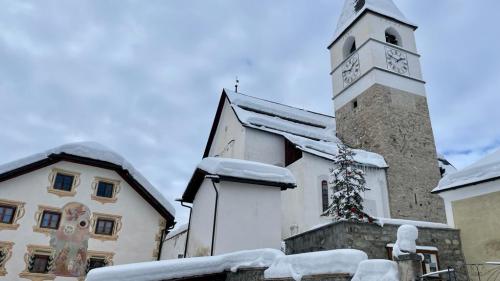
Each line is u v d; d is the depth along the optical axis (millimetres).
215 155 32938
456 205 12062
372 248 10047
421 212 27609
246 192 14531
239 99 31812
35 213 16031
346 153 20938
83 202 17000
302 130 29922
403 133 30031
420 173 29047
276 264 8672
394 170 28031
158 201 18156
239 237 13820
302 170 23953
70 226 16438
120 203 17641
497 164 11172
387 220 10531
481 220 11180
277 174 15133
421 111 31828
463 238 11453
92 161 17406
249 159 26312
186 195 18000
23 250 15367
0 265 14891
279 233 14469
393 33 34969
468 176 11844
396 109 30734
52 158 16719
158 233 17922
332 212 19375
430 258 10531
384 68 31891
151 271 9930
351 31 35469
